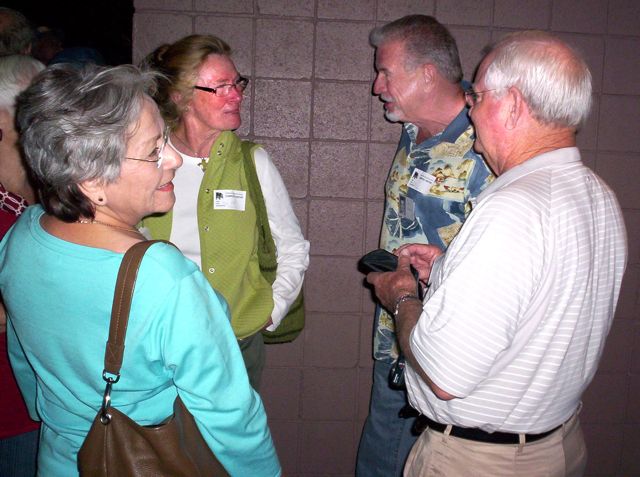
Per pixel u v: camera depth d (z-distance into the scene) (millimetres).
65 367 1024
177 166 1135
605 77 2484
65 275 988
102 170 970
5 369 1557
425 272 1703
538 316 1170
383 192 2533
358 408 2670
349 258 2568
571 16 2439
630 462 2725
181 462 1020
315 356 2631
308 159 2502
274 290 1968
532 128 1247
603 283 1291
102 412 983
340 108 2473
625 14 2443
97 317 981
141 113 1008
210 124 1831
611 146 2531
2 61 1564
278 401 2662
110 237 1016
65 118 942
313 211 2539
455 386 1152
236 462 1103
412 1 2412
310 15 2408
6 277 1057
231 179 1894
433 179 2004
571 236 1179
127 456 992
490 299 1115
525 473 1308
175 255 1017
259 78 2439
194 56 1790
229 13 2387
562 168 1233
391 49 1994
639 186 2555
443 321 1149
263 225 1934
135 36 2375
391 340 2203
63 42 3520
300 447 2697
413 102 1999
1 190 1491
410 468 1476
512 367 1208
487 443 1302
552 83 1200
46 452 1138
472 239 1160
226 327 1079
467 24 2430
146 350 994
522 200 1147
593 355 1324
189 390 1022
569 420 1381
